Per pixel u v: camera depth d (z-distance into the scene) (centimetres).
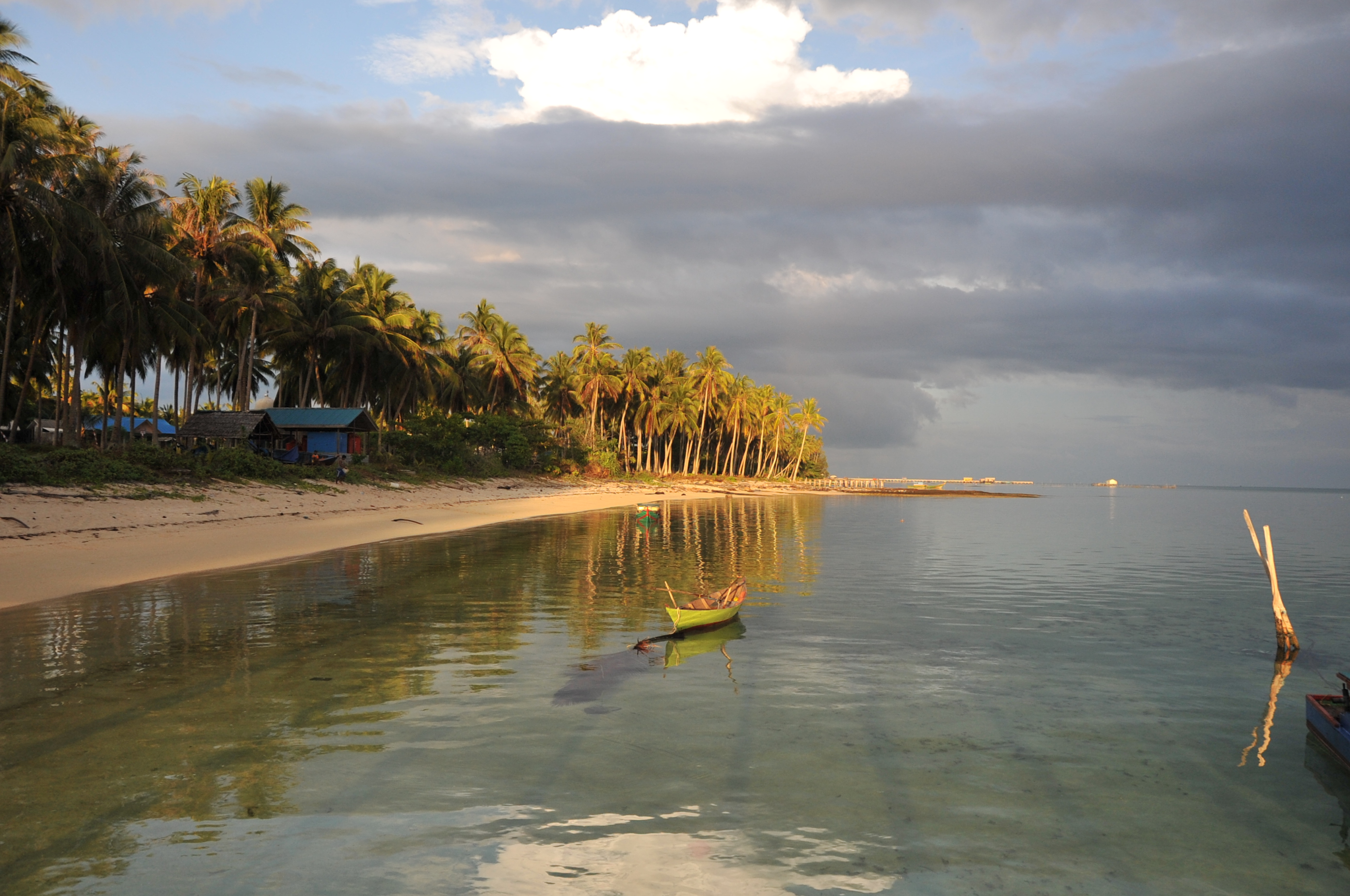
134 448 3594
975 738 930
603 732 919
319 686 1082
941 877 613
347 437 5712
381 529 3334
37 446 3678
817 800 744
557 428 8994
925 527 4859
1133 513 7575
